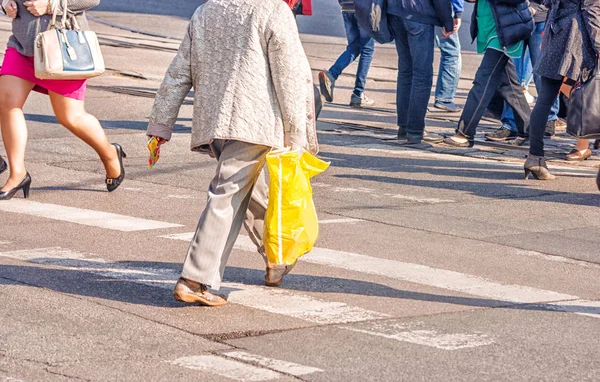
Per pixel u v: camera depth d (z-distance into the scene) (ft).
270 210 27.43
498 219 41.32
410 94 58.75
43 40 38.88
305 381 21.84
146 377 21.70
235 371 22.27
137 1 142.61
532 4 59.88
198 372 22.16
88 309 26.63
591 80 47.67
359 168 51.42
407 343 24.80
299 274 31.40
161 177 47.14
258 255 33.73
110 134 57.98
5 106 40.78
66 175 46.68
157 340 24.31
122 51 94.43
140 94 72.54
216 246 26.76
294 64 26.32
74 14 40.40
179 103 27.43
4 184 43.65
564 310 28.58
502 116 62.80
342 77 89.61
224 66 26.58
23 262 31.35
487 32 56.80
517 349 24.67
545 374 22.90
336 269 32.19
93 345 23.71
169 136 27.48
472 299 29.40
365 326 26.14
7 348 23.26
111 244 34.22
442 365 23.24
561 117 66.03
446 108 74.95
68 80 40.60
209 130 26.58
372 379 22.11
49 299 27.40
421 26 56.70
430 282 31.09
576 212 43.47
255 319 26.43
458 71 74.74
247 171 26.86
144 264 31.76
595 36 46.85
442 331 25.96
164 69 85.76
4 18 110.52
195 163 50.80
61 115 41.42
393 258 34.01
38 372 21.76
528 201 45.21
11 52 40.55
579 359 24.11
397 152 56.59
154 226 37.27
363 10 57.21
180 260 32.50
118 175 43.39
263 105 26.43
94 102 68.44
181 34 112.78
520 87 60.34
